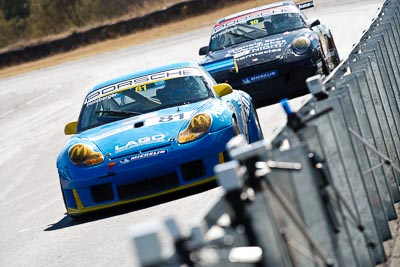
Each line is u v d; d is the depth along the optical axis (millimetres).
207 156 24266
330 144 12484
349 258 11719
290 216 9359
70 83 96625
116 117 27000
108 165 24312
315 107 13195
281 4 43812
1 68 171500
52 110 71750
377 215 14664
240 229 8438
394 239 15359
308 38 39312
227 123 24828
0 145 55469
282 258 8664
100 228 23141
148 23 167875
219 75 38750
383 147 17078
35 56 171875
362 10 92750
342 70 18891
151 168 24109
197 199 23484
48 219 26797
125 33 168625
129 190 24453
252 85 38562
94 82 90000
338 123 13188
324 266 9648
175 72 28375
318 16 95375
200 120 24766
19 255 22312
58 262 20391
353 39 66375
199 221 8094
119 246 20484
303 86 38438
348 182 12633
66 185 24922
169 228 7500
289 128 11633
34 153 47062
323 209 10742
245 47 40188
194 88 27375
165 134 24688
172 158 24109
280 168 9422
